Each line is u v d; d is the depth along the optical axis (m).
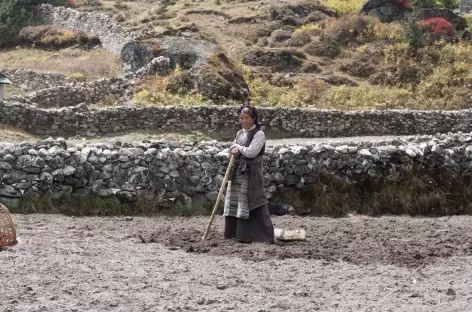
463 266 7.56
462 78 31.25
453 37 37.25
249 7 43.94
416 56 34.03
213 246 8.52
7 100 24.39
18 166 10.88
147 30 37.59
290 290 6.49
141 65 30.88
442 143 12.23
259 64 33.28
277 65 33.22
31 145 11.08
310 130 23.22
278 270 7.29
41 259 7.15
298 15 41.84
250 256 7.97
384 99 28.92
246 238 8.80
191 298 6.02
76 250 7.78
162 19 42.44
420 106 28.52
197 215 10.97
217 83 26.69
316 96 28.84
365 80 32.31
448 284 6.78
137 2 48.22
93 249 7.91
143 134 21.83
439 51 34.62
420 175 11.82
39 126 21.28
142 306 5.69
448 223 10.47
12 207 10.73
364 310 5.78
